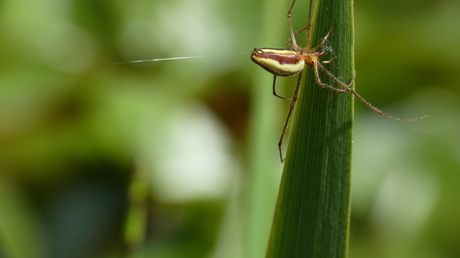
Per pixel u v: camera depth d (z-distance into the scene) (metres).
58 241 0.20
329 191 0.15
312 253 0.15
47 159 0.20
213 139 0.20
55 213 0.20
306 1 0.20
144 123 0.20
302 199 0.15
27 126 0.20
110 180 0.20
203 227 0.19
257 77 0.17
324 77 0.15
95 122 0.20
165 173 0.20
